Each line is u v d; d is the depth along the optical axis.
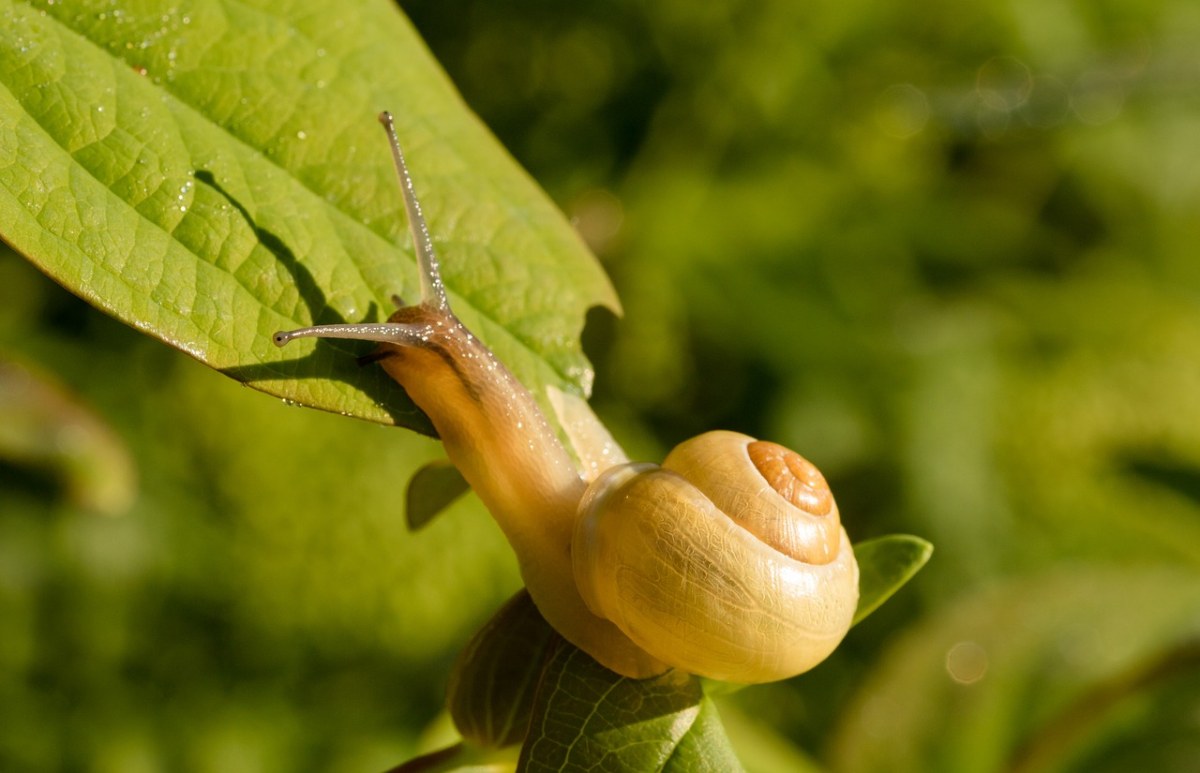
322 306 0.23
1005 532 0.41
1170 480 0.38
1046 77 0.45
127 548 0.35
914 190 0.46
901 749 0.30
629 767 0.23
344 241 0.24
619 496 0.24
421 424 0.24
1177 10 0.49
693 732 0.23
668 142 0.43
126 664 0.34
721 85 0.43
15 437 0.28
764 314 0.43
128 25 0.23
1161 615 0.31
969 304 0.46
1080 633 0.31
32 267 0.39
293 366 0.23
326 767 0.34
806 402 0.42
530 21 0.42
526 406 0.24
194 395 0.36
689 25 0.43
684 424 0.43
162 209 0.23
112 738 0.33
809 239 0.44
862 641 0.39
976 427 0.42
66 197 0.23
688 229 0.43
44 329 0.39
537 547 0.24
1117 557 0.40
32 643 0.34
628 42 0.43
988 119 0.45
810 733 0.37
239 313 0.23
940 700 0.31
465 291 0.24
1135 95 0.47
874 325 0.44
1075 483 0.42
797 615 0.24
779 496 0.24
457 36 0.42
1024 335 0.46
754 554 0.23
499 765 0.24
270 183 0.24
